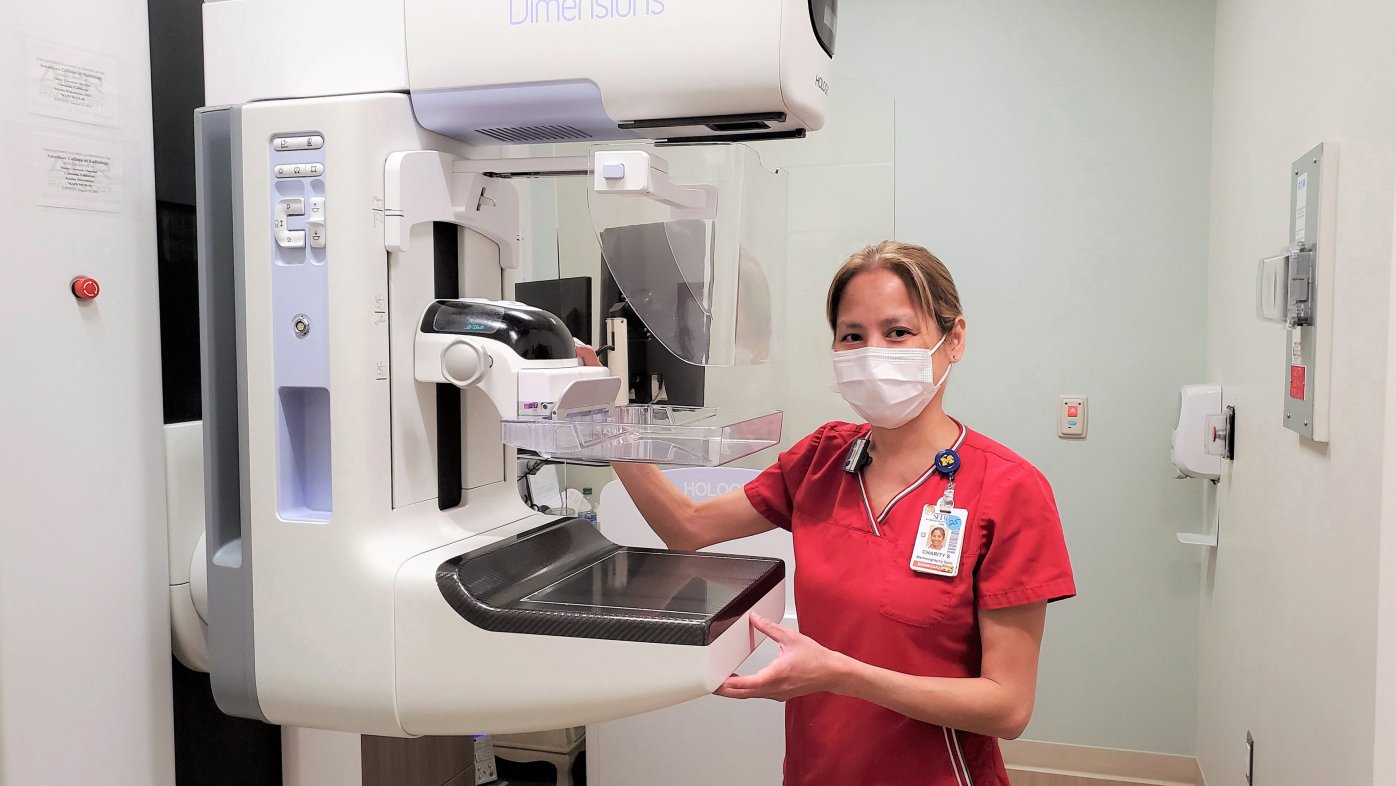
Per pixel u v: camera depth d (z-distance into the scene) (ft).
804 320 8.77
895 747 4.08
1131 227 9.57
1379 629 4.32
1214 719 8.61
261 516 3.70
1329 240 5.19
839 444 4.69
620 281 3.82
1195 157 9.39
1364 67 4.68
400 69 3.63
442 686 3.47
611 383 3.98
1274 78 6.72
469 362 3.59
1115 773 9.84
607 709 3.28
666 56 3.32
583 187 9.21
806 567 4.43
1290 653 5.97
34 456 3.62
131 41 4.06
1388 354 4.23
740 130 3.60
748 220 3.76
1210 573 9.02
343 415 3.54
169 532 4.25
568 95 3.49
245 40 3.79
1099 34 9.53
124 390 4.02
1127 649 9.78
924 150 9.97
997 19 9.74
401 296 3.66
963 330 4.36
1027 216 9.78
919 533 4.11
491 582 3.58
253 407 3.68
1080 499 9.82
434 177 3.75
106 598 3.93
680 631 3.15
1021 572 3.95
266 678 3.74
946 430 4.36
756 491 4.97
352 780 5.38
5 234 3.51
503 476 4.43
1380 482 4.32
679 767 7.34
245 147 3.64
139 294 4.10
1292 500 5.98
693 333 3.78
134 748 4.06
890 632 4.09
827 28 3.62
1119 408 9.68
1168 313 9.53
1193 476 8.77
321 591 3.61
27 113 3.59
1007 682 3.94
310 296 3.58
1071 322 9.75
